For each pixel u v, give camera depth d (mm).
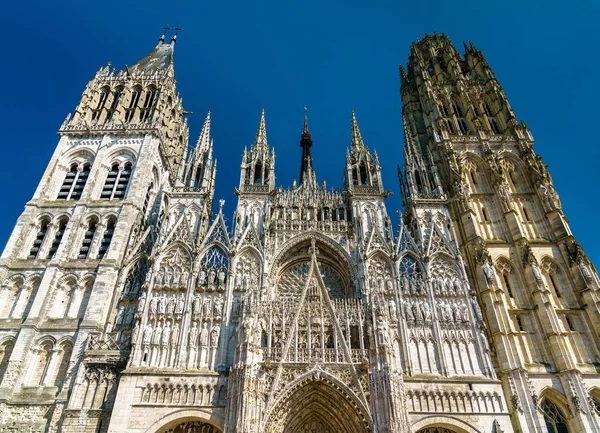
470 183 66500
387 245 56625
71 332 50562
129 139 69375
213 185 66312
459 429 43844
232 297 51438
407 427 40406
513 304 54719
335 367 44906
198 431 43656
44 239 58469
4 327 50906
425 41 92062
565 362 48438
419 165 67750
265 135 69438
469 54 86750
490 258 56469
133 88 78562
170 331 48875
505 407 45219
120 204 61500
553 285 56406
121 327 52000
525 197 64562
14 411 45281
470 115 74188
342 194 63812
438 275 54812
